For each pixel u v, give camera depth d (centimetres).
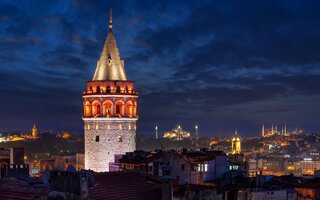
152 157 11881
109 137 13475
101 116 13462
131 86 13925
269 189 10919
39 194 6612
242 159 15175
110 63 13825
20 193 6631
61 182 6888
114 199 7150
